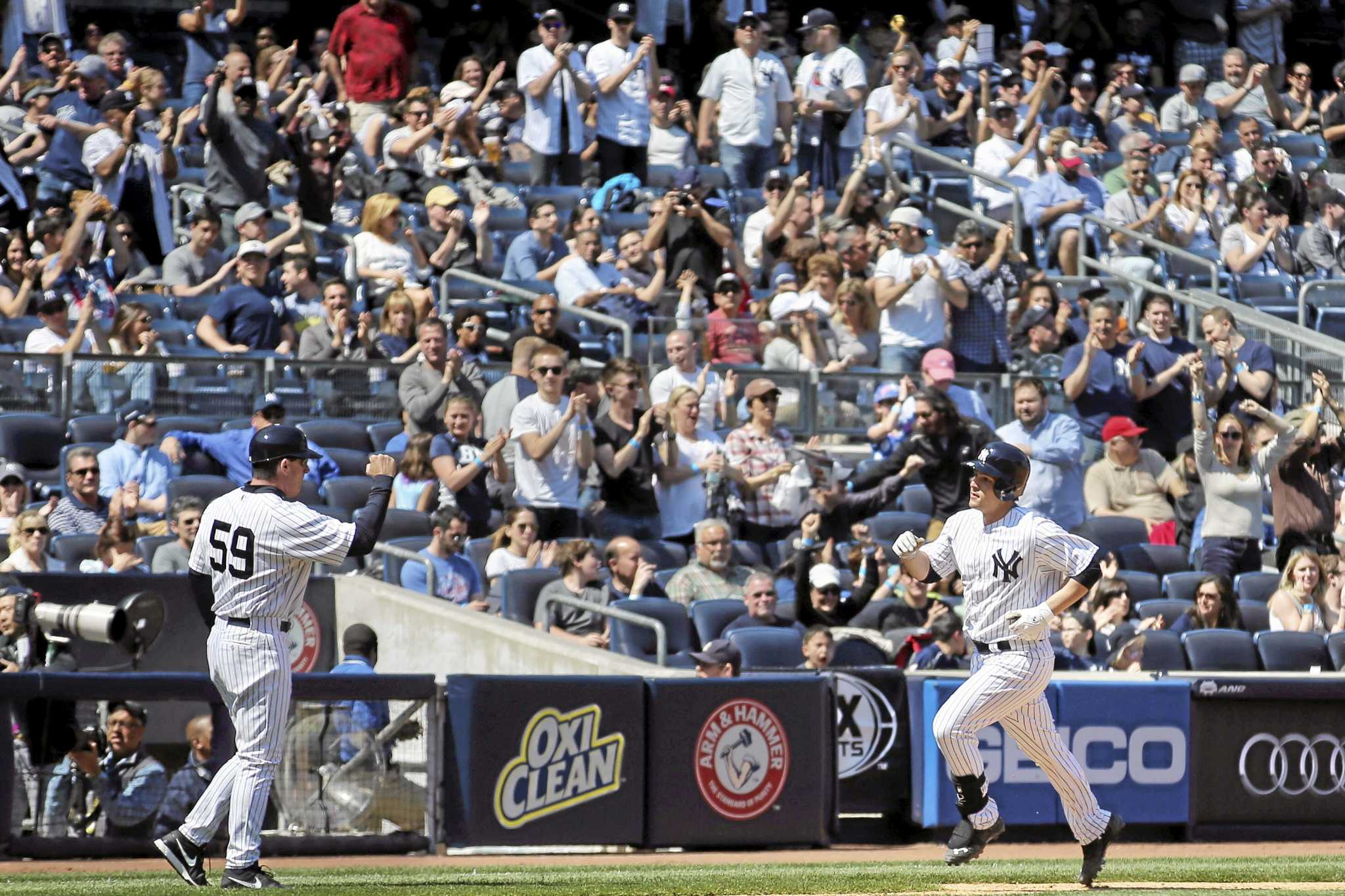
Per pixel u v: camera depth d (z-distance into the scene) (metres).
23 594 36.19
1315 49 87.88
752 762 35.47
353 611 43.41
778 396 49.38
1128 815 37.00
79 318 50.03
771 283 58.81
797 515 48.53
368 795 33.25
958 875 29.70
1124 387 54.19
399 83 64.94
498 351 54.16
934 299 54.97
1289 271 66.62
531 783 34.06
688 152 67.19
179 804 32.06
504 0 80.06
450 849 33.56
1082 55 83.69
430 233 55.94
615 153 64.94
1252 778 37.75
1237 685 37.59
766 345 54.09
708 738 35.25
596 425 48.41
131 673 31.88
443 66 74.62
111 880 28.09
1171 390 54.34
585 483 48.38
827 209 65.62
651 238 56.84
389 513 45.31
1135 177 65.69
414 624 41.81
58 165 56.19
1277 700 37.94
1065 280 59.28
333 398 49.97
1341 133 77.81
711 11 78.00
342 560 25.56
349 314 51.31
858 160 67.75
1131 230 63.41
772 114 66.44
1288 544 50.09
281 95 62.91
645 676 35.47
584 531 47.97
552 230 57.12
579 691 34.50
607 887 27.09
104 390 48.25
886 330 55.22
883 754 36.59
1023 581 26.75
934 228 65.06
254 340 50.66
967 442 48.28
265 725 25.58
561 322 54.41
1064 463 50.69
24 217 54.81
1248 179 67.44
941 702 36.47
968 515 27.42
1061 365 56.41
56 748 31.50
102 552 42.16
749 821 35.34
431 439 46.53
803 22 85.38
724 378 52.88
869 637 41.59
